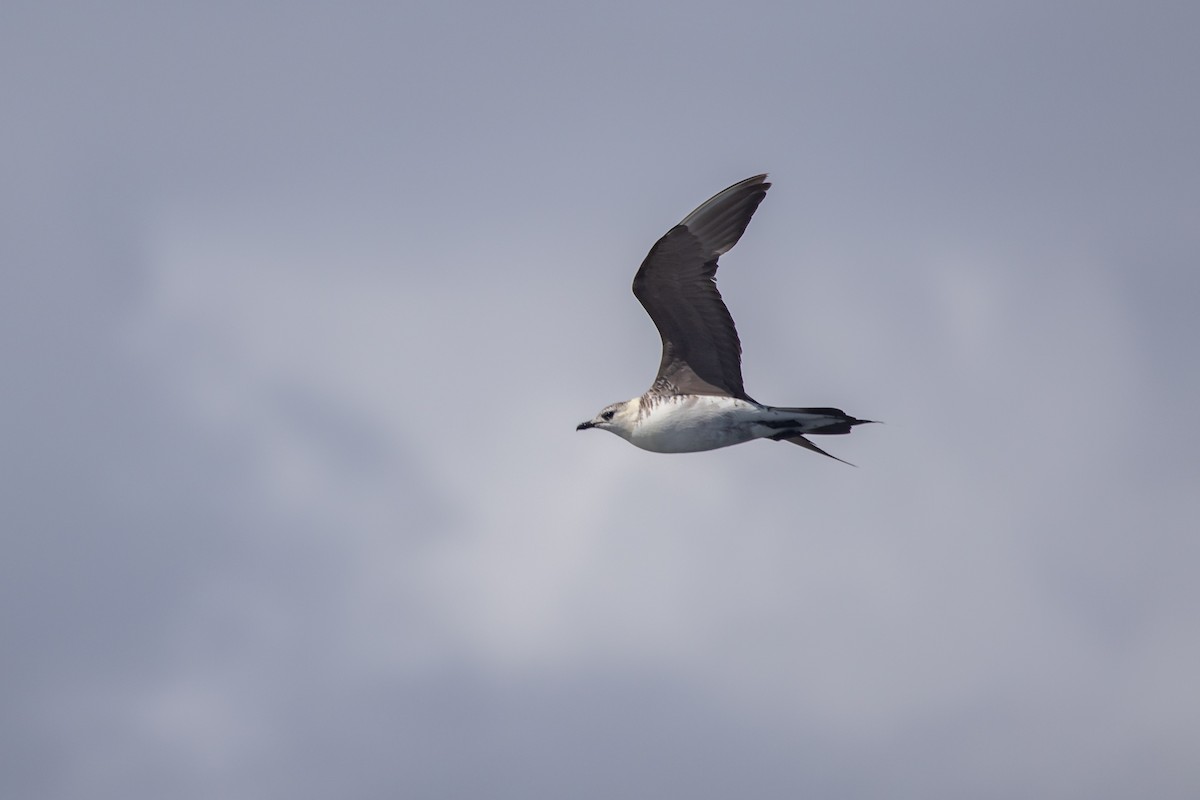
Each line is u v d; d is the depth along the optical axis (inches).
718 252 981.8
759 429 984.9
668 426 988.6
